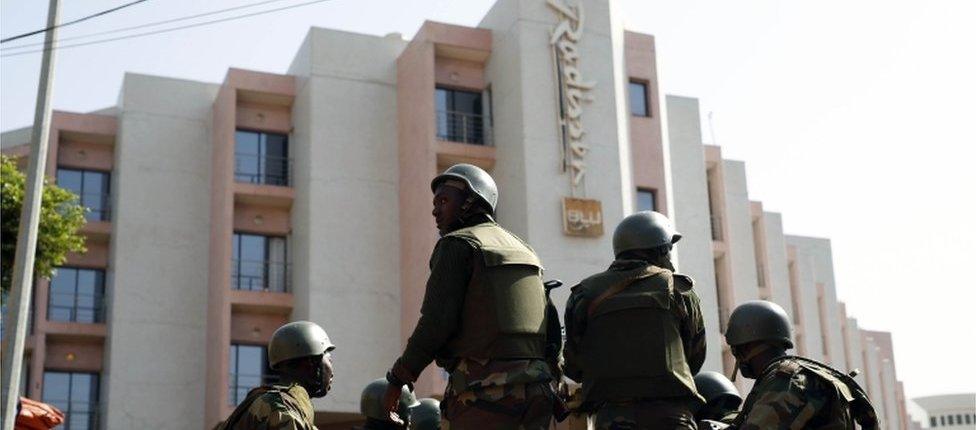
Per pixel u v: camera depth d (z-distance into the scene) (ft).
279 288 132.98
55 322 131.34
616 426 23.44
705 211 157.28
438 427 33.71
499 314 21.13
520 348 21.16
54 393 131.34
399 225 131.64
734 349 24.53
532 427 20.88
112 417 128.26
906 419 265.54
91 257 136.87
